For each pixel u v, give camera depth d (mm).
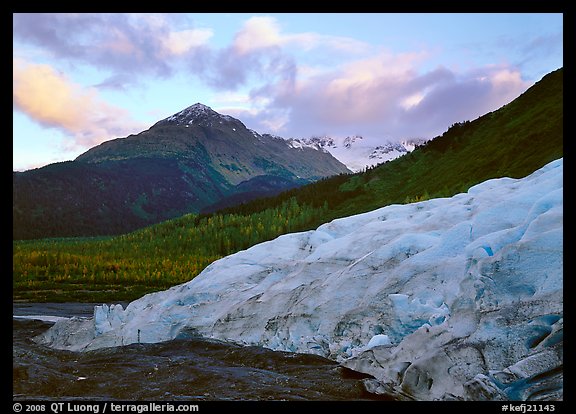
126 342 26578
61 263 127312
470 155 135875
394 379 16094
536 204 18828
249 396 15070
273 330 22609
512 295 16047
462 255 19875
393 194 154625
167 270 113625
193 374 17516
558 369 13281
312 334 21453
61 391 15797
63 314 52031
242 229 164500
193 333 25500
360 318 20250
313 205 171125
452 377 14594
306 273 24844
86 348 27469
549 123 114438
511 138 121688
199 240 166500
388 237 24344
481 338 14953
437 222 23844
